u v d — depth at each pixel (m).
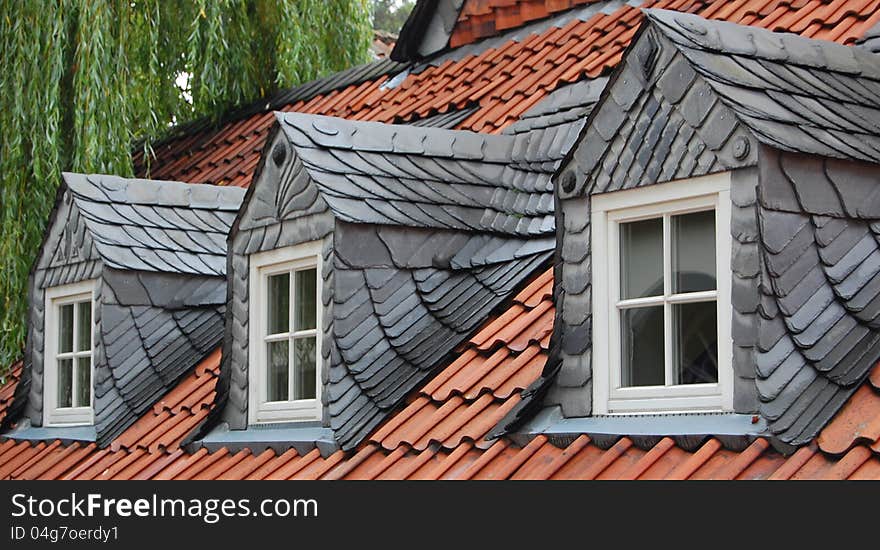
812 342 7.22
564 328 8.27
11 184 15.68
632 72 8.04
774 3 11.38
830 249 7.46
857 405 6.98
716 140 7.53
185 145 18.30
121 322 12.47
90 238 12.68
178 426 11.42
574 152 8.29
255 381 10.63
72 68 16.27
